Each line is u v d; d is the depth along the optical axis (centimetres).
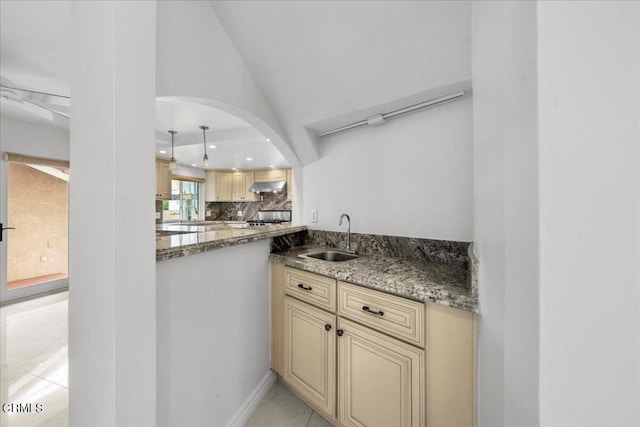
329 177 206
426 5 109
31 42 160
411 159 160
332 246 203
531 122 34
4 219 310
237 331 141
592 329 31
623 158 29
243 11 132
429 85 131
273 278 171
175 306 103
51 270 374
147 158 74
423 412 100
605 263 30
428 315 100
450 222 145
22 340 224
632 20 29
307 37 136
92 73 70
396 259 158
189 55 120
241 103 155
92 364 72
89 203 72
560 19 31
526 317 36
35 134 326
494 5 62
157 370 95
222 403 130
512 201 42
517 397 40
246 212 645
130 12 68
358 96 152
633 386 29
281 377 169
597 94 30
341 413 130
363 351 120
